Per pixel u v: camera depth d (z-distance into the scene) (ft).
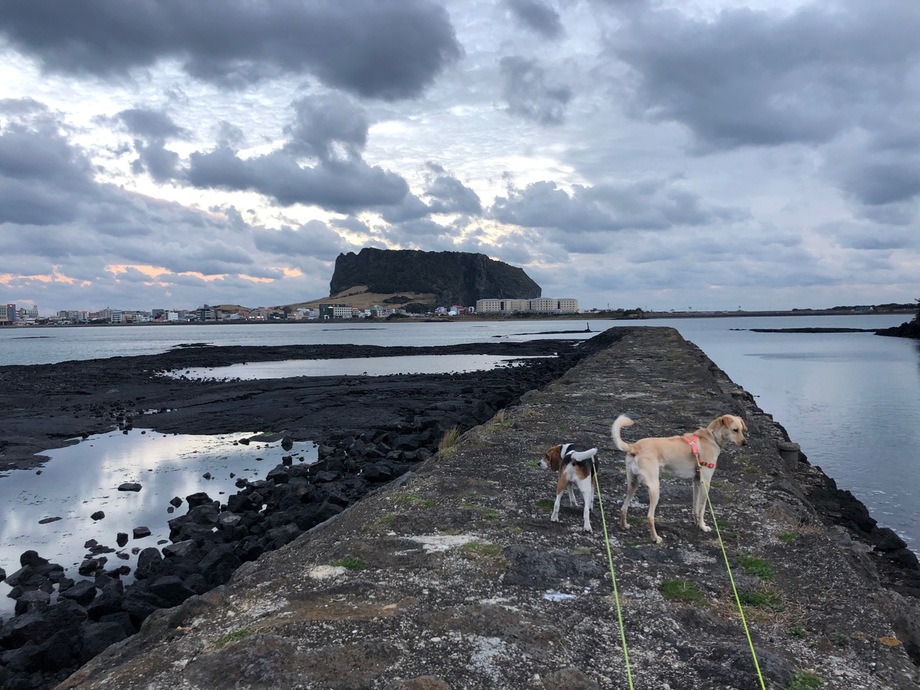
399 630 15.11
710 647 14.66
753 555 20.42
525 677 13.19
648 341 134.82
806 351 208.95
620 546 21.24
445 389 106.01
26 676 22.03
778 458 33.32
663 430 40.37
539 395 55.47
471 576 18.69
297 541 25.22
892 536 33.12
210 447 63.93
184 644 14.90
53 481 50.78
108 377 135.85
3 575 32.12
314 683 12.82
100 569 32.99
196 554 33.76
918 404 90.27
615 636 15.29
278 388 109.50
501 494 27.12
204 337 401.70
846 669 13.85
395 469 50.31
